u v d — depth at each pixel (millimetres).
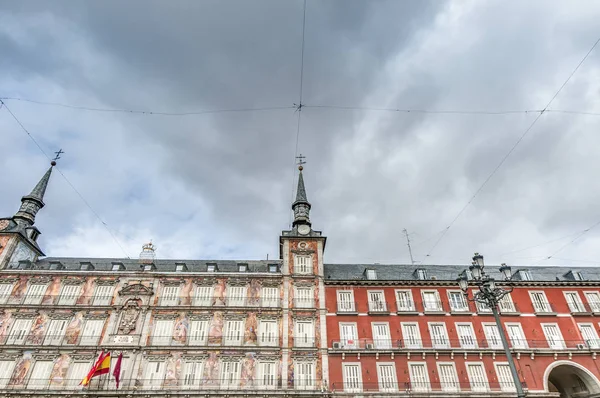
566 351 40344
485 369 39625
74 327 41875
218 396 37312
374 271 48219
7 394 36875
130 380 38250
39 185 56031
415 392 37594
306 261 47594
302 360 39875
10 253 47094
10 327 41500
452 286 45938
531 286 45781
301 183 58531
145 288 44844
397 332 42156
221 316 43062
